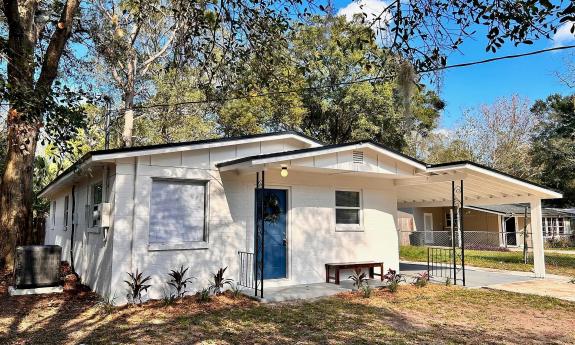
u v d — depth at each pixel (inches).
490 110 1422.2
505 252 958.4
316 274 416.8
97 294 345.1
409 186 504.7
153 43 740.0
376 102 959.0
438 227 1288.1
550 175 1379.2
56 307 304.7
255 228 386.3
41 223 693.3
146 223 328.5
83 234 428.1
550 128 1422.2
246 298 343.0
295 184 414.3
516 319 290.8
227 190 373.4
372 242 459.5
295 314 294.4
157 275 330.0
